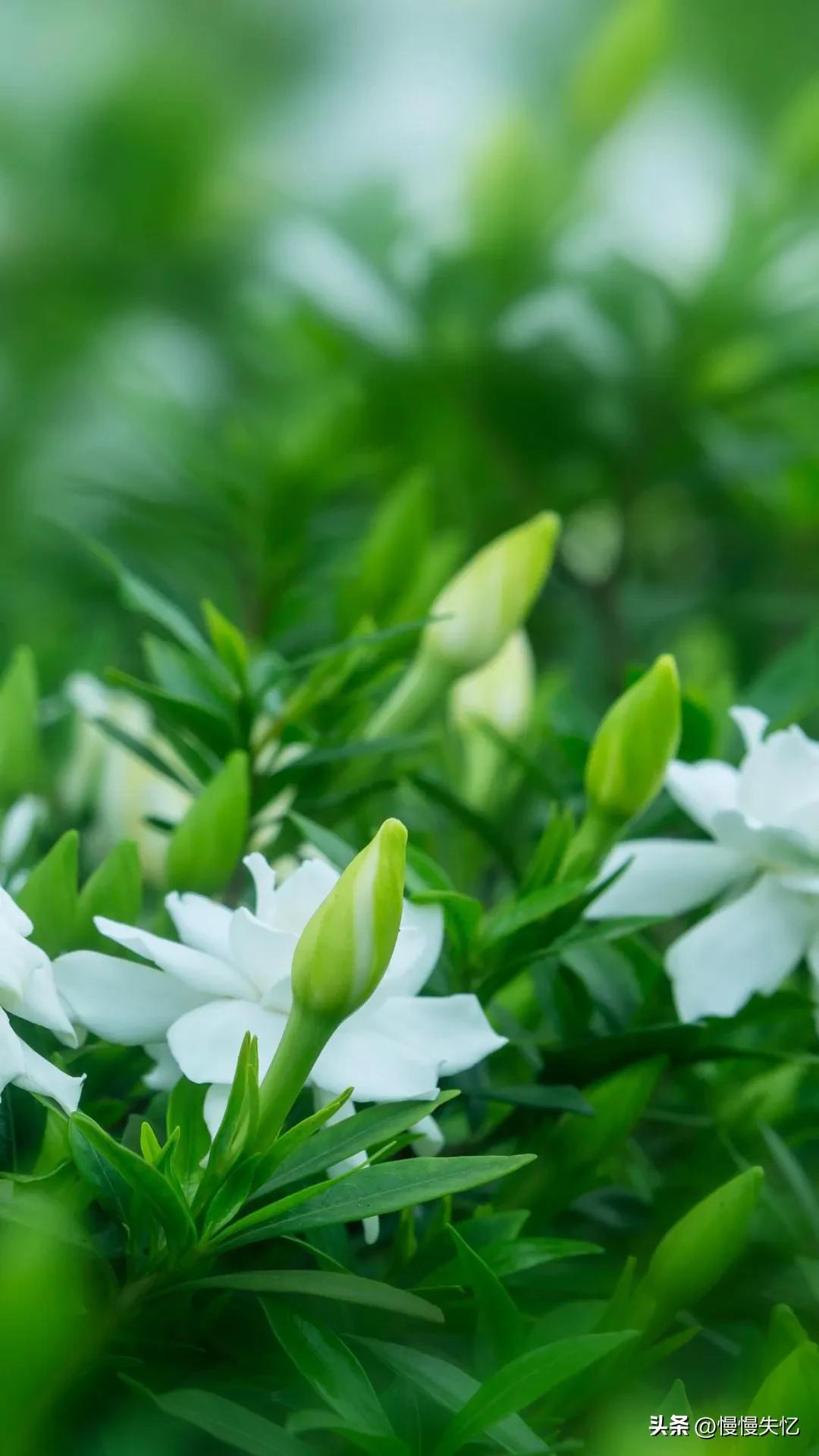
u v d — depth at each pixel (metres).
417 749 0.83
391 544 0.85
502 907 0.76
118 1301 0.70
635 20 1.17
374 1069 0.71
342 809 0.80
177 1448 0.70
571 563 1.19
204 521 1.01
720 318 1.12
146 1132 0.70
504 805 0.83
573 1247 0.72
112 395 1.17
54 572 1.09
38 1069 0.70
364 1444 0.69
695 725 0.80
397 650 0.82
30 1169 0.72
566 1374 0.69
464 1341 0.73
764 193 1.14
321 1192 0.70
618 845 0.79
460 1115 0.76
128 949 0.74
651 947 0.83
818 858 0.76
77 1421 0.70
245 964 0.71
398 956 0.72
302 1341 0.70
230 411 1.20
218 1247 0.69
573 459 1.14
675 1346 0.72
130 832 0.83
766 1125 0.76
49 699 0.87
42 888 0.73
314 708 0.82
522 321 1.08
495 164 1.15
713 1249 0.72
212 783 0.76
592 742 0.80
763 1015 0.76
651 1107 0.79
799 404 1.21
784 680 0.83
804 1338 0.72
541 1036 0.77
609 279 1.15
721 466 1.11
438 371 1.12
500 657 0.83
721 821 0.76
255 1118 0.69
